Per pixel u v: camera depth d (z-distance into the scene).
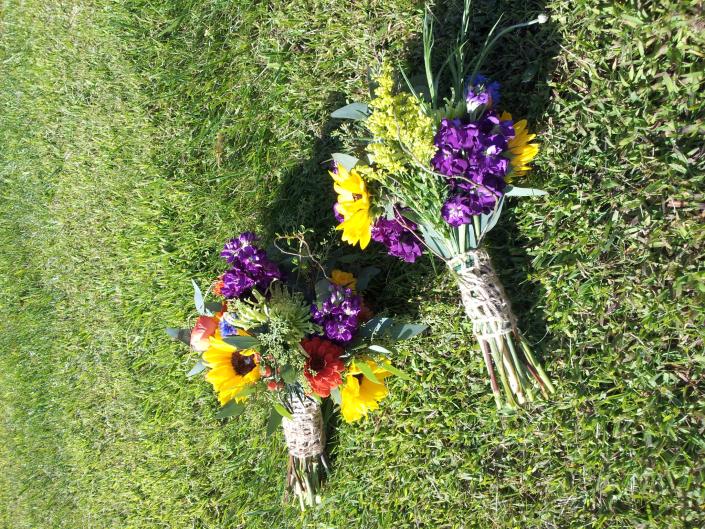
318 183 0.79
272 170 0.82
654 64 0.62
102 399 1.02
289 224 0.80
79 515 1.07
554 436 0.70
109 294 0.99
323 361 0.64
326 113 0.79
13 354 1.11
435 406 0.75
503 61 0.69
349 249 0.78
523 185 0.68
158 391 0.95
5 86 1.06
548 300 0.69
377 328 0.68
